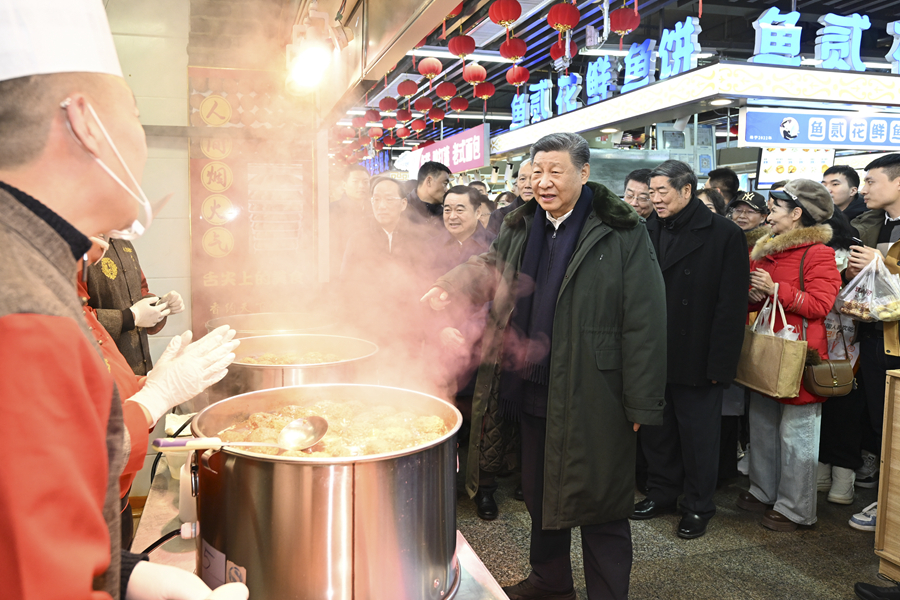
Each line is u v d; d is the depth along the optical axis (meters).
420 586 0.93
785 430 2.55
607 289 1.73
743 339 2.45
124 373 1.10
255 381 1.50
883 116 5.42
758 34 5.08
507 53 5.00
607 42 7.78
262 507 0.87
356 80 1.73
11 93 0.52
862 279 2.43
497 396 1.96
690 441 2.54
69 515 0.47
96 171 0.56
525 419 1.89
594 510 1.75
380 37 1.45
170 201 2.64
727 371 2.43
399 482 0.88
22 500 0.44
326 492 0.85
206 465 0.94
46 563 0.45
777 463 2.72
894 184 2.76
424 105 8.36
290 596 0.88
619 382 1.76
